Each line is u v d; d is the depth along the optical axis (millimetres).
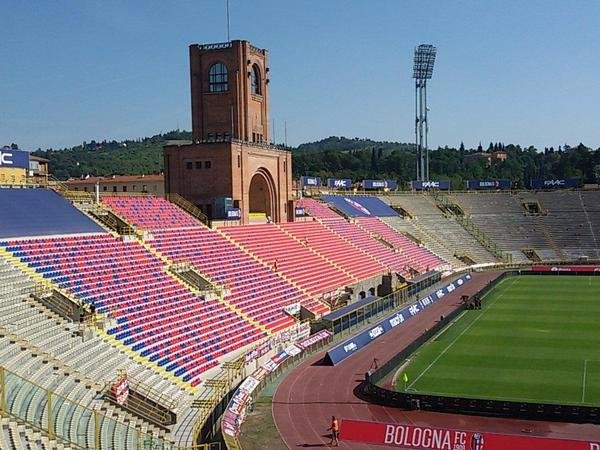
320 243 99750
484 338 64438
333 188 141625
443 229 138250
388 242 119438
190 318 56750
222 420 38812
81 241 58875
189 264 67312
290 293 75562
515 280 107312
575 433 37688
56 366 37906
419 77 161125
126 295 54125
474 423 40188
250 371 52969
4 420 28156
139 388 41812
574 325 69062
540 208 147375
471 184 161500
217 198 84625
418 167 166000
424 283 97500
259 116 96875
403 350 56500
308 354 59719
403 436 37219
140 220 71500
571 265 125438
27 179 69625
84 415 33844
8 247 51156
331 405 45031
